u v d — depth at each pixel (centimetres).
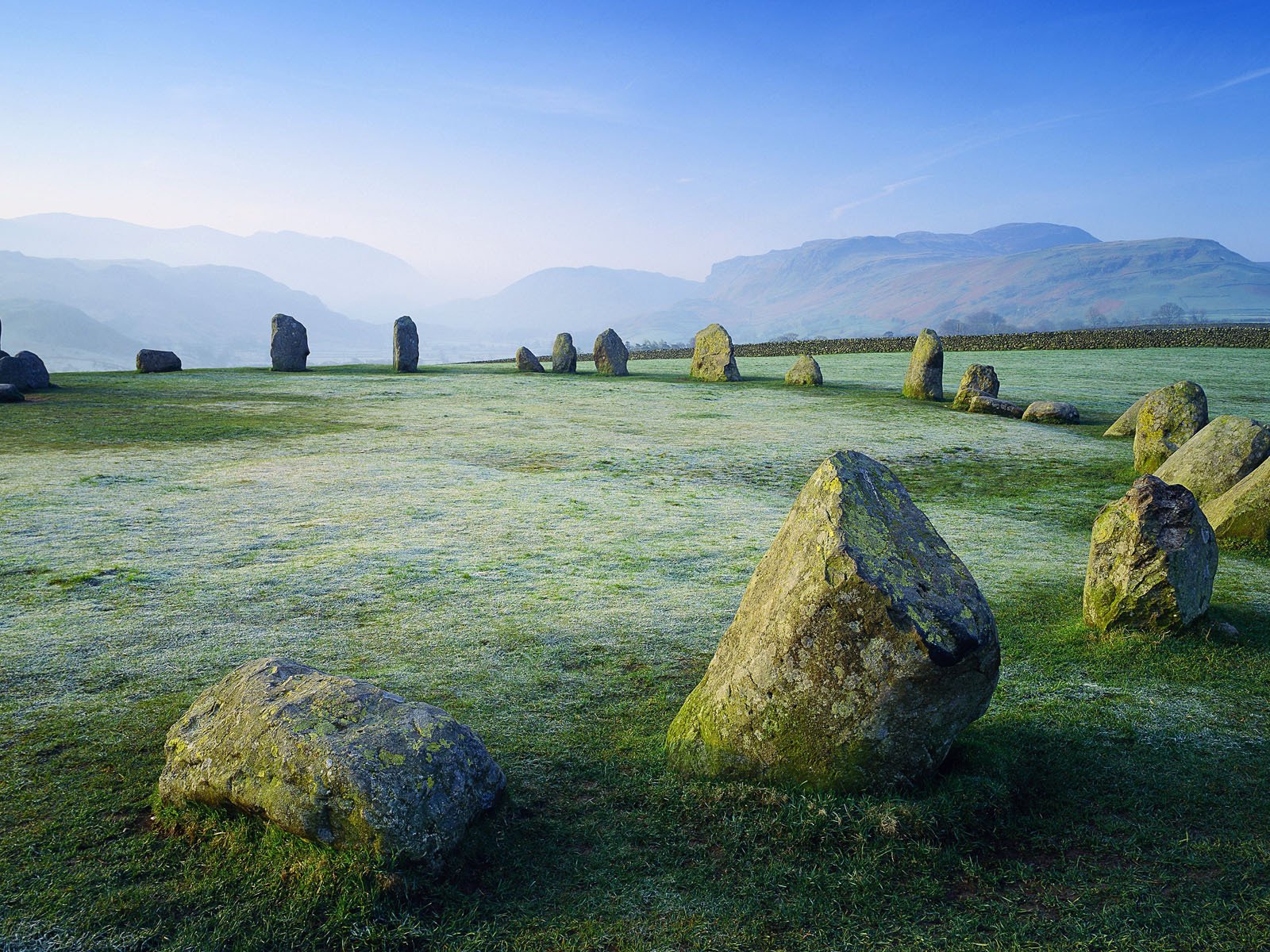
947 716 533
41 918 432
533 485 1798
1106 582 903
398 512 1503
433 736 501
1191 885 467
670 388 3853
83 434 2238
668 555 1278
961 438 2539
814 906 454
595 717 712
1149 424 2030
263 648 860
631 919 446
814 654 536
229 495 1596
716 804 550
